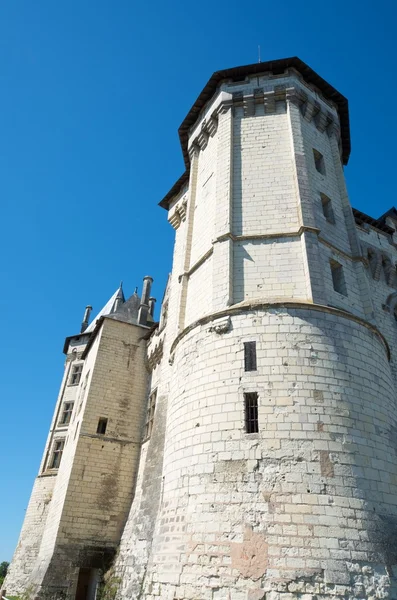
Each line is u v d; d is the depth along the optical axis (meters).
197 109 24.81
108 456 27.25
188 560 12.58
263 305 15.65
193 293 19.59
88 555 23.72
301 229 17.47
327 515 11.95
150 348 30.75
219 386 14.91
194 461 14.11
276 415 13.57
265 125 21.20
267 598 11.08
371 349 15.98
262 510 12.23
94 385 29.31
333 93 23.84
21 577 30.17
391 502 13.09
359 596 11.04
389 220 30.50
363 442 13.57
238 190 19.53
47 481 34.22
